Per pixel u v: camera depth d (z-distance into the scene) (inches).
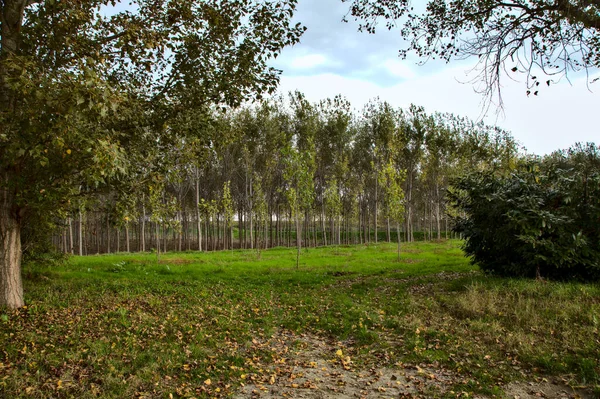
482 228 426.6
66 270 637.3
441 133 1657.2
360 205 2185.0
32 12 350.9
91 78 251.4
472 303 319.6
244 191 1920.5
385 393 195.6
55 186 323.0
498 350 239.6
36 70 268.8
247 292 460.8
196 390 199.9
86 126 295.7
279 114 1720.0
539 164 498.6
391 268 661.9
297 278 567.2
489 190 430.3
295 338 294.2
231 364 236.8
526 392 189.8
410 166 1734.7
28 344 258.7
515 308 296.5
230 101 420.2
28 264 519.5
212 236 2175.2
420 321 303.1
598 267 353.7
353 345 274.4
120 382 204.7
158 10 397.7
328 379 216.4
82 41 333.7
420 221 2689.5
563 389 191.2
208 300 411.5
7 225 351.3
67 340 265.7
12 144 257.8
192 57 407.5
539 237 378.9
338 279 553.0
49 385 198.2
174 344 265.4
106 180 367.6
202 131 441.7
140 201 431.2
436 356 236.5
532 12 344.2
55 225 505.0
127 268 697.6
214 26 394.9
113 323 309.0
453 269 583.2
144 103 410.0
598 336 236.1
